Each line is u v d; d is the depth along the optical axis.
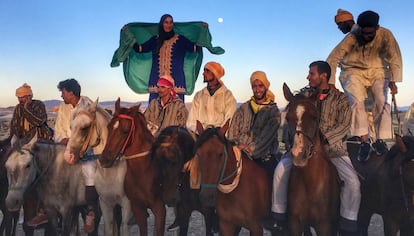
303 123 5.12
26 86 7.93
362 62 7.41
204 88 7.34
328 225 5.61
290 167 5.86
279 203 5.93
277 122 6.39
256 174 6.07
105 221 6.67
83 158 7.11
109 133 6.16
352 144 6.85
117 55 9.91
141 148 6.41
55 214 7.13
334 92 5.87
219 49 9.91
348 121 5.76
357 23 7.26
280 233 6.42
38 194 7.05
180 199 6.81
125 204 6.56
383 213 6.19
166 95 7.26
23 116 7.91
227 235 6.07
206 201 5.34
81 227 9.61
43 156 6.87
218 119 7.18
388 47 7.33
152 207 6.51
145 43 10.02
